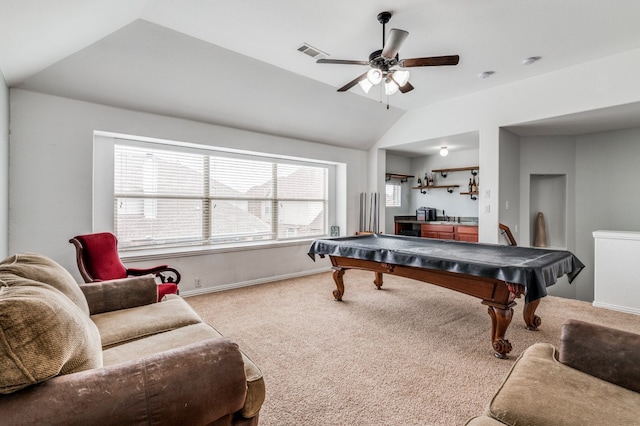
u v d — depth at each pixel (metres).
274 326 2.95
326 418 1.67
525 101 4.02
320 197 5.83
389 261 2.88
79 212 3.18
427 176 7.23
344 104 4.72
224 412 1.03
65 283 1.48
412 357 2.34
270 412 1.71
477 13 2.59
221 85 3.65
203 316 3.21
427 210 6.97
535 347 1.45
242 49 3.19
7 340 0.77
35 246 2.97
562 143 5.00
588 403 1.00
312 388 1.94
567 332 1.32
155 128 3.66
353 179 5.95
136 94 3.37
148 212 3.92
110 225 3.61
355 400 1.82
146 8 2.53
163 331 1.71
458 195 6.77
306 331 2.83
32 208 2.96
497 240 4.32
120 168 3.71
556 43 3.10
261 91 3.95
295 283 4.66
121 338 1.58
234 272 4.41
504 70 3.74
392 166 7.16
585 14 2.61
